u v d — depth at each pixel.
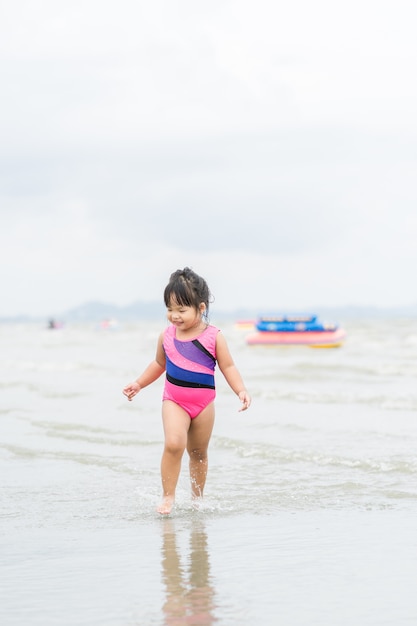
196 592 3.68
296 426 9.00
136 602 3.56
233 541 4.59
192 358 5.65
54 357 23.83
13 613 3.46
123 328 60.91
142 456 7.65
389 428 8.73
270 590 3.68
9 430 9.47
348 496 5.71
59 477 6.71
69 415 10.62
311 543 4.49
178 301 5.63
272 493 5.89
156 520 5.21
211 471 6.79
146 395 12.88
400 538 4.53
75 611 3.46
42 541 4.70
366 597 3.56
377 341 30.62
